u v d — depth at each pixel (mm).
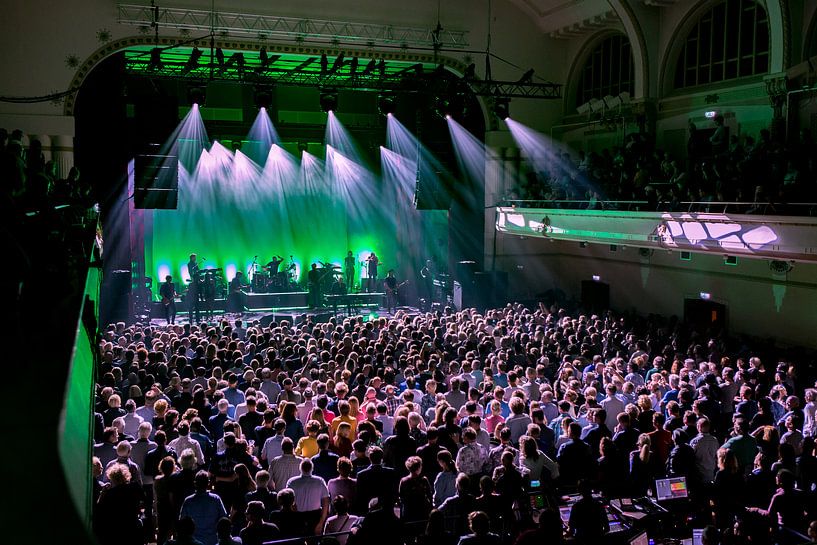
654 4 25000
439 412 10406
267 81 23562
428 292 31000
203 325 18500
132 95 25453
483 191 29984
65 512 2562
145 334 18438
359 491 8445
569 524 8078
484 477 8117
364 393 12562
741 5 22688
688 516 9547
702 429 9852
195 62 22500
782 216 16297
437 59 28172
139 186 24000
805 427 11555
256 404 10906
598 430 10266
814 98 19984
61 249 6066
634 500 9180
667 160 22156
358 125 31266
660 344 18656
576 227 23766
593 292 28875
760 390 12586
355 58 24422
